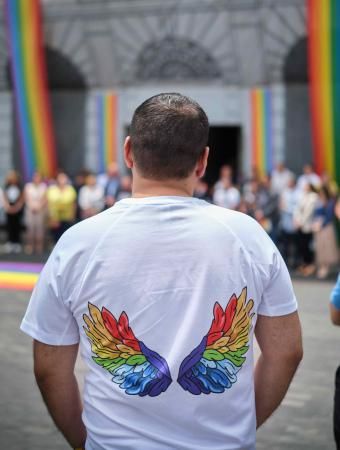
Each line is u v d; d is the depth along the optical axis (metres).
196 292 1.56
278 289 1.64
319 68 14.79
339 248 11.63
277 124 15.38
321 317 7.40
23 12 15.78
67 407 1.68
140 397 1.54
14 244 14.08
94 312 1.56
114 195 13.14
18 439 3.86
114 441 1.54
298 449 3.77
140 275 1.56
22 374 5.14
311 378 5.09
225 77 15.55
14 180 14.14
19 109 16.47
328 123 14.96
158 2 15.20
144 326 1.55
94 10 15.45
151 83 15.92
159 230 1.59
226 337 1.57
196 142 1.62
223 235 1.60
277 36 14.86
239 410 1.59
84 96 16.27
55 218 13.36
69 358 1.64
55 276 1.59
